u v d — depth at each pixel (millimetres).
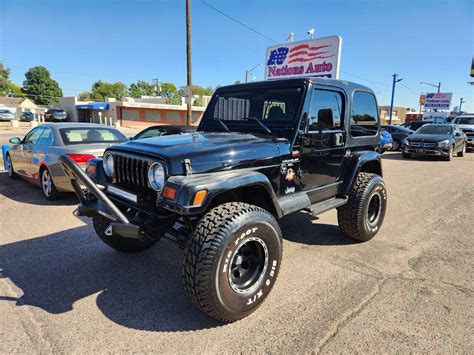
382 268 3660
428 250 4188
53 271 3527
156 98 59312
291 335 2523
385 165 12258
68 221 5078
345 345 2412
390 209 6133
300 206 3268
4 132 24922
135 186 2939
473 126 18422
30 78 90500
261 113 3656
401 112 74062
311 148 3512
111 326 2625
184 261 2475
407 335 2525
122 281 3332
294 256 3951
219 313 2520
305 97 3354
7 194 6707
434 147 13539
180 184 2426
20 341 2441
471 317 2762
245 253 2775
